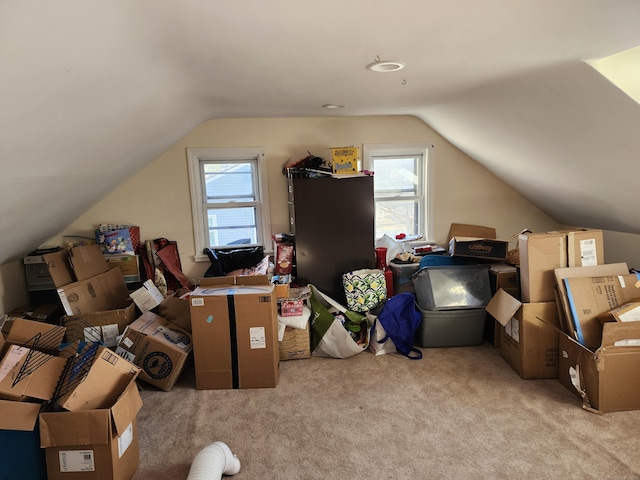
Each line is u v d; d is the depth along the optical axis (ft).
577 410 7.47
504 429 6.99
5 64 3.29
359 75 7.19
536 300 8.50
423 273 10.40
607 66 6.12
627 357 7.18
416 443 6.70
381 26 4.87
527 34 5.22
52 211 8.39
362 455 6.45
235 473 6.07
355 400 8.05
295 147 12.50
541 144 9.25
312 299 10.21
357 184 11.21
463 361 9.59
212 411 7.79
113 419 5.36
